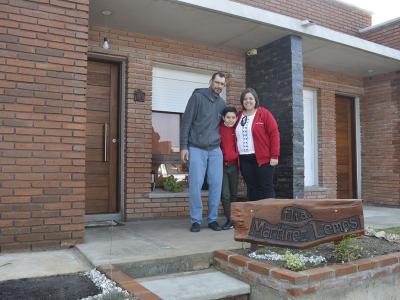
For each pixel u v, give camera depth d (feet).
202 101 17.51
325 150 28.12
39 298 9.77
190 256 13.47
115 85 21.07
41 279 11.10
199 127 17.44
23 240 13.74
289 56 21.20
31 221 13.84
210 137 17.52
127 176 20.20
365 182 30.40
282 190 21.35
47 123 14.16
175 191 21.56
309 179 28.07
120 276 11.40
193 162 17.39
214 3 18.04
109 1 17.22
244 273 12.58
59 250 14.11
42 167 14.05
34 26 14.12
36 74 14.08
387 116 29.12
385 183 29.14
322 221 13.14
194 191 17.39
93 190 20.17
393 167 28.63
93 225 18.85
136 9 18.04
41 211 13.99
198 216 17.43
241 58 24.09
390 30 28.78
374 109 29.94
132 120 20.45
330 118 28.50
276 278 11.52
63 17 14.58
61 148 14.35
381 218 22.91
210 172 17.78
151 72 21.21
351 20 30.27
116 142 20.86
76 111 14.65
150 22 19.58
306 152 28.04
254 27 20.21
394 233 17.46
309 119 28.35
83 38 14.90
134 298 9.87
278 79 21.85
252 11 19.16
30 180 13.85
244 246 14.55
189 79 23.00
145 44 21.09
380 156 29.50
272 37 21.62
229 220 18.13
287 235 12.83
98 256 12.85
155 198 20.86
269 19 19.65
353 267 12.46
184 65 22.22
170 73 22.45
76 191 14.55
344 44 22.67
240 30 20.63
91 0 17.11
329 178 28.14
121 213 20.45
